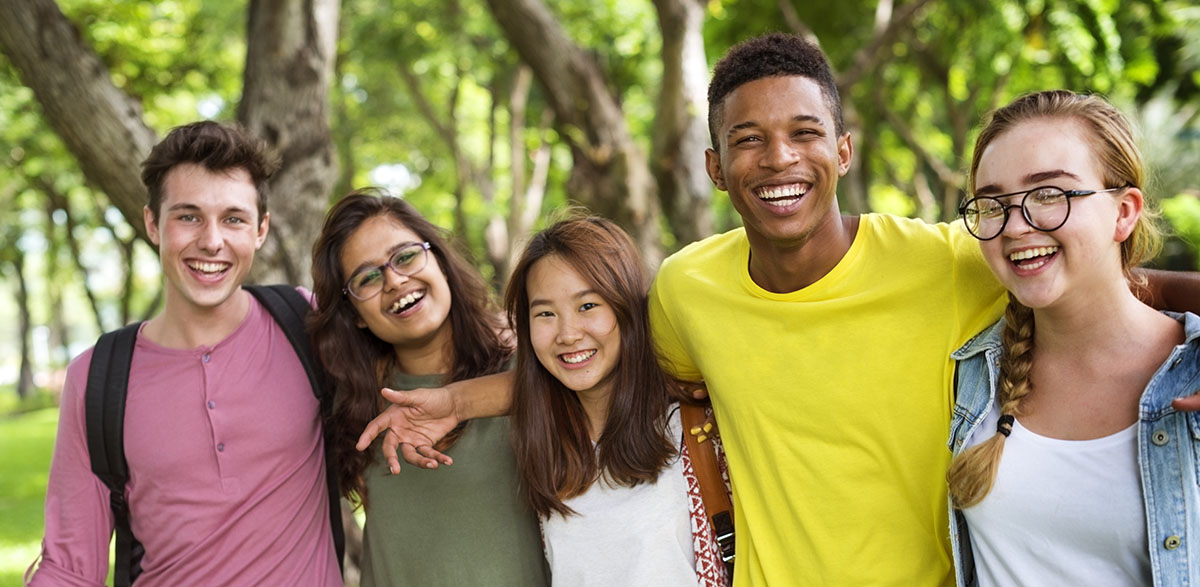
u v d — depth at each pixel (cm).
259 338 296
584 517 272
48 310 4459
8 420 2583
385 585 296
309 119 520
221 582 278
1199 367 201
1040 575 210
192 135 281
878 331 245
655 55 1166
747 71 246
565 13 1101
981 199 212
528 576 287
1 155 1725
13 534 898
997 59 1020
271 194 511
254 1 518
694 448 274
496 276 1828
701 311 270
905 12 929
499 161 2180
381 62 1416
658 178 752
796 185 243
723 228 2002
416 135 2088
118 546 286
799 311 252
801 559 251
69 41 448
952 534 228
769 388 255
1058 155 202
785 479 252
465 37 1337
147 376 285
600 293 272
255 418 285
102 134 453
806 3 1117
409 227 300
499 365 310
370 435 268
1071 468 206
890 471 244
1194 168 1573
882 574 243
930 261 244
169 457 278
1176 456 197
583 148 735
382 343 313
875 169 1820
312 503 295
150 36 1113
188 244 278
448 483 287
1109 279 204
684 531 270
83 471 283
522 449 278
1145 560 201
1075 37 894
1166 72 1473
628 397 274
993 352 226
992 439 215
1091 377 209
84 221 2517
